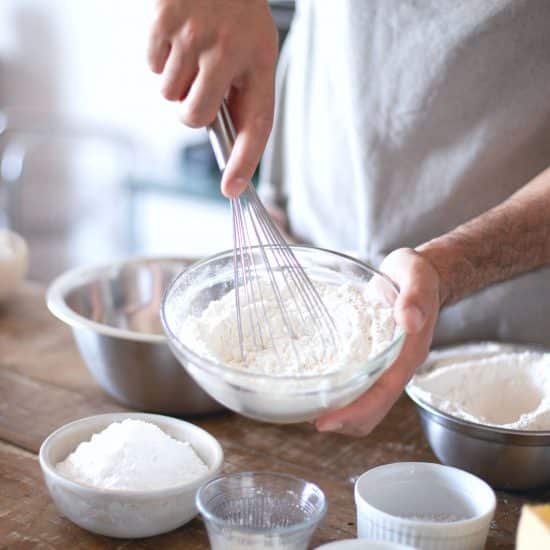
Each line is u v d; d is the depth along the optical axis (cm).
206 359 63
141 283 116
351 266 76
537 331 110
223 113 75
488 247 86
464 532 67
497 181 107
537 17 100
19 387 103
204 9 75
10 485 81
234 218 74
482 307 111
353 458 89
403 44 107
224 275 76
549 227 90
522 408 91
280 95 134
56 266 277
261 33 77
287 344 70
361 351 68
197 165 238
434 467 75
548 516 59
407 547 63
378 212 113
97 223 275
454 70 104
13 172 264
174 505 72
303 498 72
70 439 81
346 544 63
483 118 105
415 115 108
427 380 89
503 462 80
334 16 113
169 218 256
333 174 120
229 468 86
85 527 74
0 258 124
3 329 120
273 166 137
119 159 265
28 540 73
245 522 72
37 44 269
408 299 69
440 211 110
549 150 104
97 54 260
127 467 74
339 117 117
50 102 272
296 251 77
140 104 257
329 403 64
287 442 92
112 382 97
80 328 95
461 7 103
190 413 96
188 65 76
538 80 102
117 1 251
